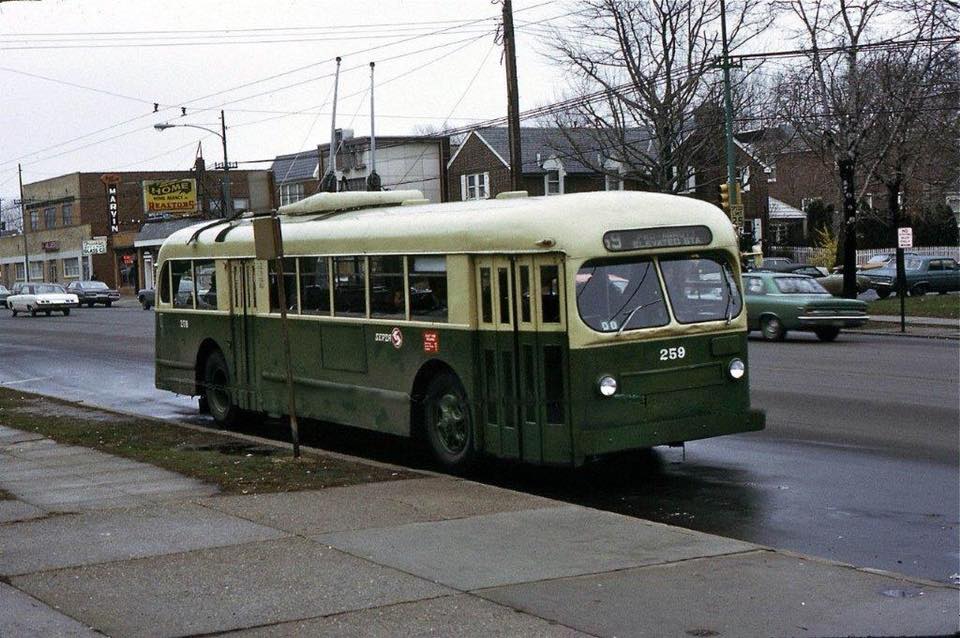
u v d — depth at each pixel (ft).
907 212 204.54
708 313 39.86
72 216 313.94
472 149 216.95
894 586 25.67
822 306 93.71
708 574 26.71
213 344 58.39
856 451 43.93
